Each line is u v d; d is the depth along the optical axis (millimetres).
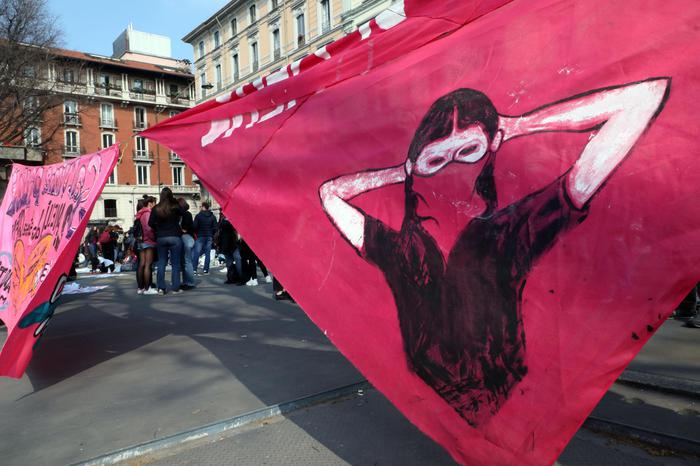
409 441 2346
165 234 7727
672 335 4145
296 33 33531
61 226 3697
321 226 1961
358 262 1821
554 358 1318
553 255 1342
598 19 1355
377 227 1780
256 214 2180
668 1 1244
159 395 3094
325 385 3127
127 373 3596
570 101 1361
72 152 45156
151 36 55781
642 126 1231
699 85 1170
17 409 2967
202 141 2480
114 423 2678
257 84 2320
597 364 1247
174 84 52531
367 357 1731
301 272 1968
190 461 2236
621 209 1238
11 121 22844
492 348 1443
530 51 1481
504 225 1449
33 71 22562
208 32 44094
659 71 1226
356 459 2195
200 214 11000
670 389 2834
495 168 1488
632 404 2713
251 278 8859
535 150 1408
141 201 8281
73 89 27203
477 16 1742
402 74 1823
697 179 1143
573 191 1325
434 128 1669
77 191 3635
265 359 3805
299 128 2121
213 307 6273
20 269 4270
